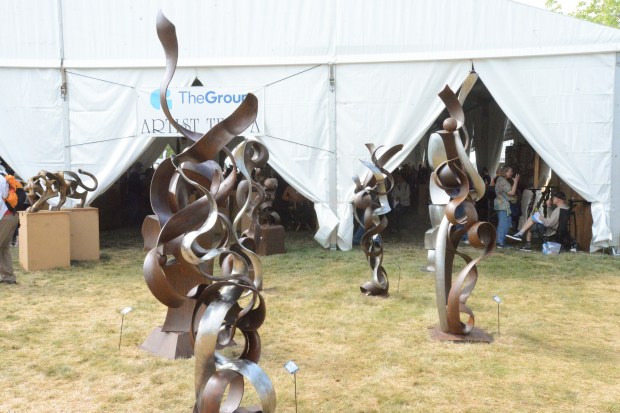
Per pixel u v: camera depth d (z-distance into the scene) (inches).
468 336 237.1
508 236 500.1
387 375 197.0
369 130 488.4
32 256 385.1
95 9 492.4
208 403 134.8
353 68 486.6
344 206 488.4
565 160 474.3
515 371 201.0
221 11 490.9
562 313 282.4
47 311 282.4
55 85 494.3
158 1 492.1
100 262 422.9
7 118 493.7
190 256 141.0
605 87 467.8
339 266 407.8
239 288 147.0
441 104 483.5
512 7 473.4
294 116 492.4
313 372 200.4
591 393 182.4
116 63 491.5
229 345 226.4
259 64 488.7
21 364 206.5
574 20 467.8
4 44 491.8
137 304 297.0
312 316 274.8
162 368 202.2
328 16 486.3
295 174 493.7
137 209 666.2
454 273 384.8
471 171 220.7
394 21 482.6
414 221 713.6
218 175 174.2
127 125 498.0
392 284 346.3
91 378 193.5
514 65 476.4
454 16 478.3
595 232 467.8
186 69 494.6
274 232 460.1
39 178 390.6
